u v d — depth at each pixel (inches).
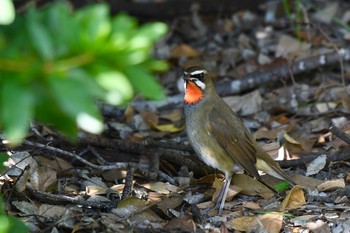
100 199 434.9
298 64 625.3
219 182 454.3
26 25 226.1
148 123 566.6
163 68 242.2
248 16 749.9
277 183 467.2
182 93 624.1
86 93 218.2
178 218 403.2
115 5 719.1
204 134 458.3
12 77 216.7
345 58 630.5
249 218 408.8
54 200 422.3
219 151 454.9
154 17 741.9
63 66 218.5
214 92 469.1
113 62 222.4
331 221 408.5
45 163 470.9
